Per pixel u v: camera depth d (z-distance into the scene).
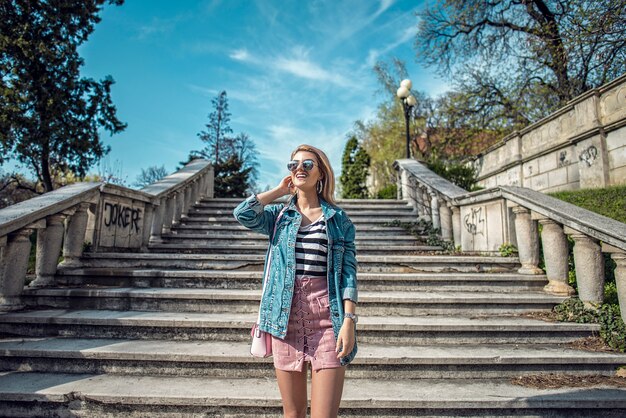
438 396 3.14
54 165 19.86
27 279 6.08
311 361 2.12
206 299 4.68
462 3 17.28
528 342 4.14
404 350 3.83
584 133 10.18
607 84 9.56
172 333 4.14
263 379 3.48
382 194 16.52
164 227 8.94
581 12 12.02
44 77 17.09
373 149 28.86
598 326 4.16
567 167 11.23
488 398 3.11
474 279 5.36
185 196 10.41
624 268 4.17
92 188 6.04
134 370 3.59
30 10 17.00
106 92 19.36
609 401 3.09
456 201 7.98
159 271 5.33
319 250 2.25
